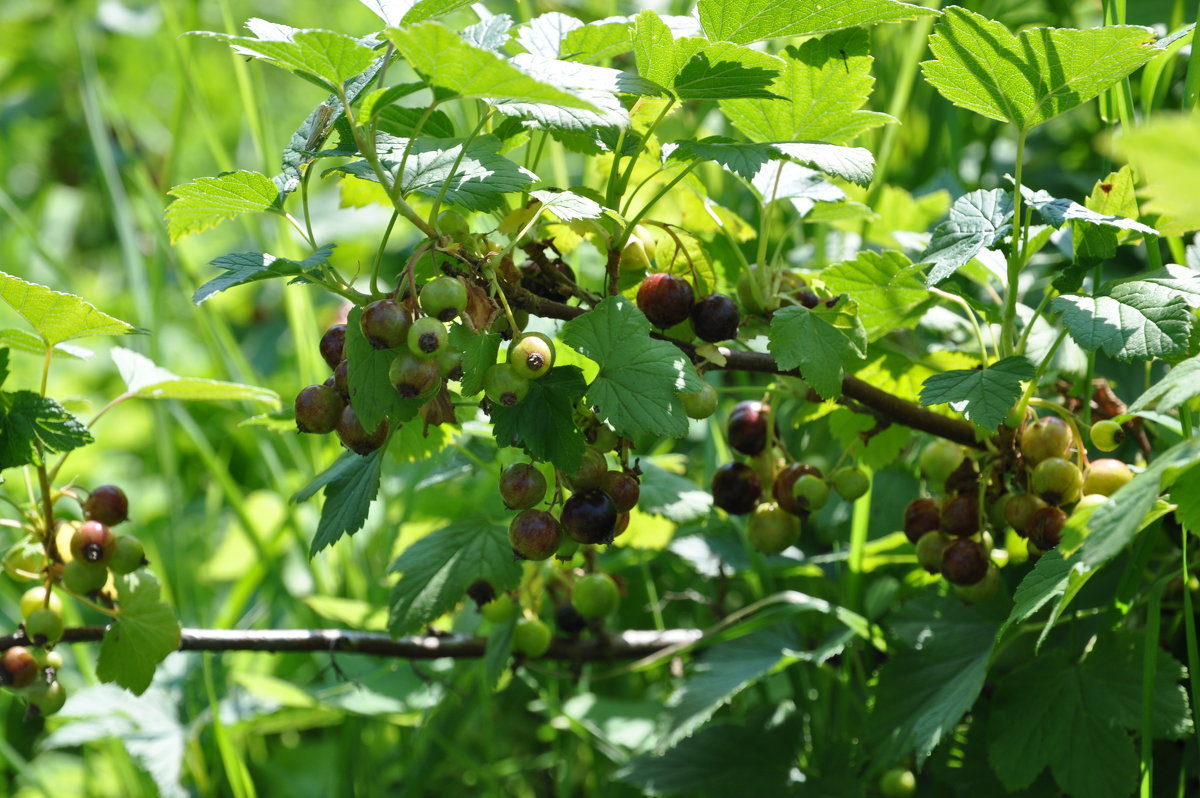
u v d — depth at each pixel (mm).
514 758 898
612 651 791
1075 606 745
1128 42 685
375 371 660
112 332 711
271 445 936
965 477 719
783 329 695
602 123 664
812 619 819
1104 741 716
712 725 790
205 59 1484
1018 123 705
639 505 761
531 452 666
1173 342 673
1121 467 702
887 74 876
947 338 792
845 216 750
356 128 663
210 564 976
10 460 711
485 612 776
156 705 843
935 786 770
